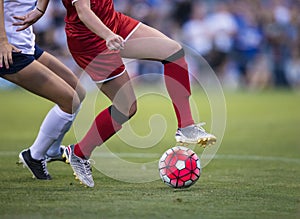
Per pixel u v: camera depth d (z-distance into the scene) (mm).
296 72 66812
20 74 18109
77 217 14531
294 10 67562
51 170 21453
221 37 63312
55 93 18531
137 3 61156
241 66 64875
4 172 21000
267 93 63125
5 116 42000
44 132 19328
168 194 17312
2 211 15070
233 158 25438
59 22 58031
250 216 14867
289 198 16969
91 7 17969
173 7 62688
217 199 16688
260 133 34750
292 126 38094
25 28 18141
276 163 24094
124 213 14938
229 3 65562
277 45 65875
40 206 15617
